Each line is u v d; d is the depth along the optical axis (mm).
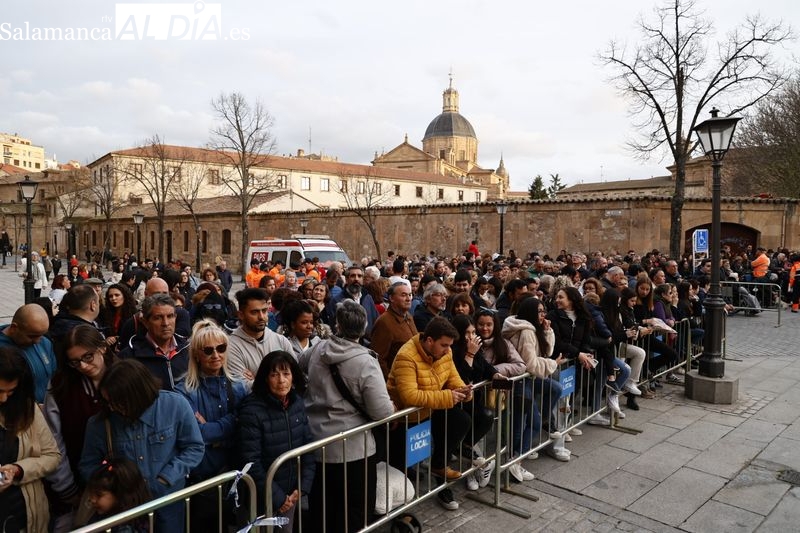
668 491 5109
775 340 12555
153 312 4012
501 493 5070
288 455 3297
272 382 3492
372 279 8039
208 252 42844
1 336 3811
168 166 43844
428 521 4555
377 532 4387
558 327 6172
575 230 24953
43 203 68375
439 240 29922
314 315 5309
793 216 23484
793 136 29016
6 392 3023
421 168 75562
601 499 4957
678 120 20203
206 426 3496
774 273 18453
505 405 5082
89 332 3406
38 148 137625
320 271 15969
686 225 23812
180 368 4035
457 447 4738
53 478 3289
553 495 5023
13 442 3051
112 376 3041
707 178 42438
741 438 6430
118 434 3088
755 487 5191
